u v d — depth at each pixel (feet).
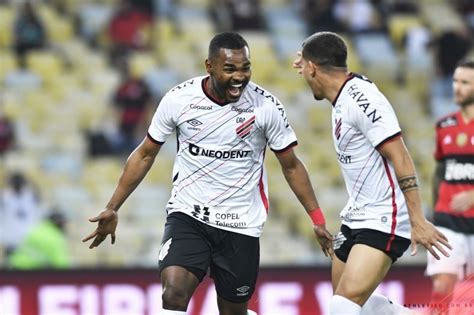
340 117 65.31
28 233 130.00
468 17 198.90
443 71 184.44
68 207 150.92
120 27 189.16
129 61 185.16
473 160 84.69
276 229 148.36
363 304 65.87
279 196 152.05
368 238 65.46
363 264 64.95
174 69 184.14
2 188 156.76
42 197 152.87
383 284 99.66
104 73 183.01
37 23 185.47
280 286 99.96
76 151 164.45
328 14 192.24
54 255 126.72
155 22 192.03
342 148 66.03
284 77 184.34
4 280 100.89
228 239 67.97
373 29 192.85
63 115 173.27
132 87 166.40
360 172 65.57
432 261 85.05
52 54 185.88
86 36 190.39
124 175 68.39
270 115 66.28
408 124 178.60
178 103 66.28
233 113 65.92
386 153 63.46
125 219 145.69
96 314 100.89
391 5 195.93
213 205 67.31
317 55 65.77
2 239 139.33
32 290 100.89
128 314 100.78
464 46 184.96
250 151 66.95
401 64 187.21
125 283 100.99
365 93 64.23
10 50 184.85
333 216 151.64
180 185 68.13
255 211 68.33
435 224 85.87
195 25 192.95
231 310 70.74
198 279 67.00
